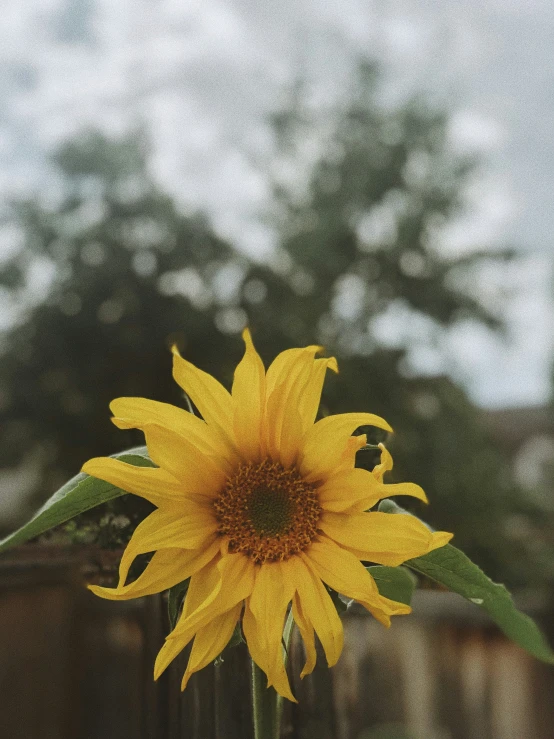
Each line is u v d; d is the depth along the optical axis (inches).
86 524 17.1
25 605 24.5
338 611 13.7
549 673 66.4
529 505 161.0
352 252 224.4
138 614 18.8
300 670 18.6
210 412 14.4
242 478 14.2
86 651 25.2
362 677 25.6
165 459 13.7
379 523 13.6
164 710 17.1
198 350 180.4
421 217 224.7
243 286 199.0
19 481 197.0
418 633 68.1
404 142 233.1
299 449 14.3
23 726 25.5
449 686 67.2
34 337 193.6
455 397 186.9
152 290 197.8
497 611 14.2
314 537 13.9
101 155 219.8
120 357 183.9
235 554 13.6
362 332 209.6
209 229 211.5
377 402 173.3
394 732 60.1
